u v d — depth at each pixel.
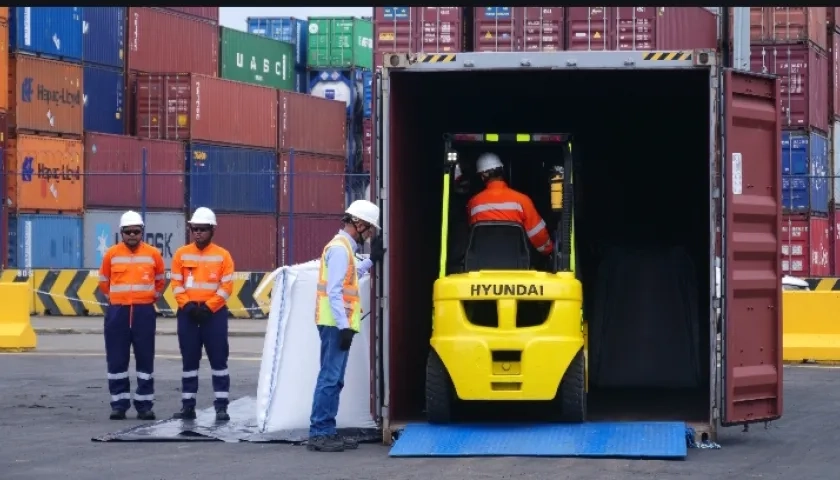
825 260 29.42
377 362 11.79
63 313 30.75
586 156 15.50
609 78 13.48
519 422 12.12
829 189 30.12
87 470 10.29
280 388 12.57
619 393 14.41
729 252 11.40
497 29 24.77
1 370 18.89
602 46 24.42
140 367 13.71
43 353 21.73
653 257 14.88
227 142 36.75
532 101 14.80
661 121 15.26
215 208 35.88
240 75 42.38
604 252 14.97
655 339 14.67
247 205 36.59
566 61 11.55
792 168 27.77
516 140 12.47
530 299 11.57
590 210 15.56
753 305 11.77
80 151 34.22
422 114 13.52
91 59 35.53
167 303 30.69
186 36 39.31
